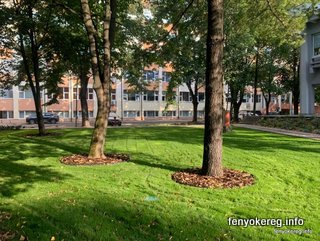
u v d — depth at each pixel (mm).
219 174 8398
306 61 29172
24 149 13148
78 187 7660
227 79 31062
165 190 7367
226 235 5285
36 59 20359
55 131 21594
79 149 13062
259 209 6293
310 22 27906
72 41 19734
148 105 68688
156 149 12742
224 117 20453
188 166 9719
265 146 13344
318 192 7383
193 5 14234
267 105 45156
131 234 5262
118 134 18578
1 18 18047
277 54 35594
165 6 16375
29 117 52688
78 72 27281
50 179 8375
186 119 64938
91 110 63719
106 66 11266
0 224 5625
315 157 10898
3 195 7121
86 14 11328
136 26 25578
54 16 19516
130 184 7867
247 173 8805
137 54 15594
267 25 14555
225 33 18844
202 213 6078
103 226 5527
